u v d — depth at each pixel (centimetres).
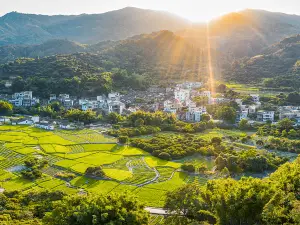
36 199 11738
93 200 8288
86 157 18188
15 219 9462
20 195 12050
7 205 10794
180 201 10194
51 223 8075
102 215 7519
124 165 17150
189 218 10031
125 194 8838
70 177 15225
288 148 19762
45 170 16212
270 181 9269
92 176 15388
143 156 18712
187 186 10531
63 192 12250
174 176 15712
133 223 7800
